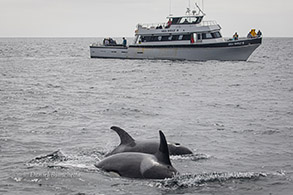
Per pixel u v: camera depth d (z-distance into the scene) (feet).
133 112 87.71
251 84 146.41
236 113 86.69
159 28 231.50
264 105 97.66
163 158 44.09
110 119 80.18
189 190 39.73
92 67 227.61
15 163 49.24
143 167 43.04
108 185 40.88
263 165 49.49
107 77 174.60
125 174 43.11
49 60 295.69
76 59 304.91
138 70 204.33
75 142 61.05
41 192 39.34
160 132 43.86
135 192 39.01
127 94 120.06
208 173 45.11
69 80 162.40
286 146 59.31
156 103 101.40
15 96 112.27
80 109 91.66
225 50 221.87
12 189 40.16
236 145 59.88
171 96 115.03
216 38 222.28
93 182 41.86
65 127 72.02
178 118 80.94
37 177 43.60
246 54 226.58
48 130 69.31
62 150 55.88
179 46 225.56
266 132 68.39
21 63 265.75
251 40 222.28
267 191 40.06
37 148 57.21
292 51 456.45
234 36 228.43
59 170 45.96
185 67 212.84
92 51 267.18
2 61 285.23
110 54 259.80
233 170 47.29
